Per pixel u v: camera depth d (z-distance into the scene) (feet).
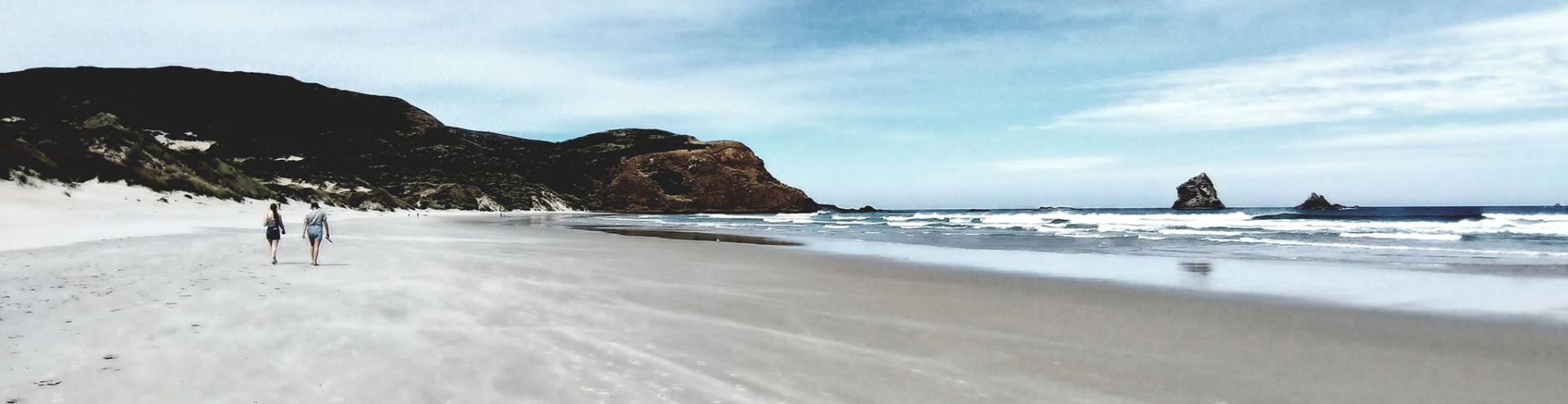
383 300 24.16
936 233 99.60
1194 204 396.98
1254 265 44.75
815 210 516.73
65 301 22.65
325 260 42.45
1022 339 20.01
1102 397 14.06
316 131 458.50
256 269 34.96
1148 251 59.36
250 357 15.28
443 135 519.60
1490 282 34.47
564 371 14.84
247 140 412.16
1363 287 32.73
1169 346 19.10
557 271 38.09
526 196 383.04
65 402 11.98
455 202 324.19
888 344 18.88
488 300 24.90
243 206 152.56
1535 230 84.33
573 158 530.27
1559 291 30.89
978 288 32.83
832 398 13.52
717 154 518.78
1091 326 22.16
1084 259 51.13
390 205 266.16
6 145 107.14
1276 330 21.65
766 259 51.26
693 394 13.44
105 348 15.84
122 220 90.12
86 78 496.64
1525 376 15.80
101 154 126.93
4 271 31.40
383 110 540.93
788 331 20.53
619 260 48.78
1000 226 126.62
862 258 52.54
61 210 96.94
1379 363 17.07
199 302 22.94
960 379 15.25
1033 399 13.79
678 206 475.72
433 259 44.39
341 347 16.43
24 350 15.49
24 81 482.28
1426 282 34.73
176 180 140.36
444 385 13.41
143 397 12.33
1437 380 15.48
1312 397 14.23
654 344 17.95
